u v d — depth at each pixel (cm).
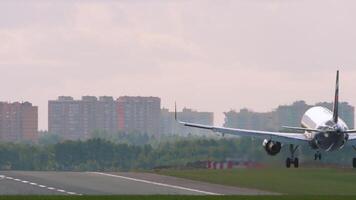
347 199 14288
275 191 17462
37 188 17038
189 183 18938
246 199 14162
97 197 14150
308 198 14400
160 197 14300
